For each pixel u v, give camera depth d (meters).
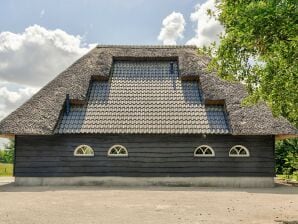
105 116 25.73
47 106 25.69
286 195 20.23
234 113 25.11
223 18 11.93
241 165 25.11
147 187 24.00
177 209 15.09
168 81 28.67
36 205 16.14
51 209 15.06
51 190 22.17
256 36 10.38
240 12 10.38
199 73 28.30
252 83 12.84
